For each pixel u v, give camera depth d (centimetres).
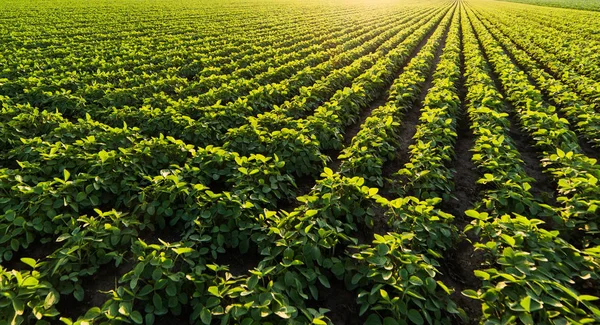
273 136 695
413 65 1384
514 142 788
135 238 491
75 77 1082
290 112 902
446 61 1412
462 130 910
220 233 470
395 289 369
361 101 1015
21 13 2844
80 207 516
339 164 737
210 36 2234
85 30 2183
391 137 780
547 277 364
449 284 440
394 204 479
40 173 579
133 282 361
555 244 423
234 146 694
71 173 587
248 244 464
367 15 4194
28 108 808
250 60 1483
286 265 382
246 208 487
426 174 586
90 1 4184
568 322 316
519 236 411
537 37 2088
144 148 624
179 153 645
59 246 482
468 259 479
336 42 2059
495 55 1552
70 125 714
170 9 3850
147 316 355
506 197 530
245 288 369
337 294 421
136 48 1609
